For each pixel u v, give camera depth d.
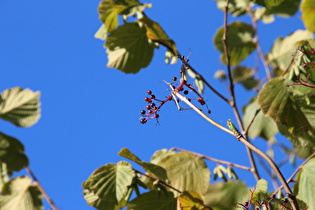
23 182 1.98
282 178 1.82
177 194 2.15
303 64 2.15
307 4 2.02
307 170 2.10
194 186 2.26
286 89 2.17
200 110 1.87
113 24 2.29
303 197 2.08
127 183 2.01
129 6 2.29
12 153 1.87
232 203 2.29
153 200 2.04
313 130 2.15
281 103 2.16
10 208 1.96
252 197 1.96
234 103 2.28
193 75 2.22
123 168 2.03
